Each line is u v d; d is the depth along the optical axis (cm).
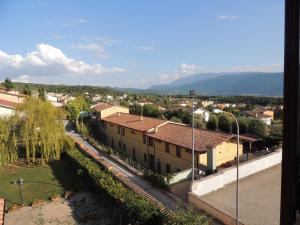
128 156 3547
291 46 146
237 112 6241
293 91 146
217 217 1463
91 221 1731
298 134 146
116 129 3884
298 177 149
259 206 1530
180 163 2525
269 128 4378
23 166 2941
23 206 1986
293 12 145
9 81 8556
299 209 149
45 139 2959
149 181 2112
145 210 1440
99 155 3012
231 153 2483
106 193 1889
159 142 2827
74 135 4578
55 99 8888
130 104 7631
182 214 1286
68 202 2036
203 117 5297
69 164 2959
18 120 2931
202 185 1747
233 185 1844
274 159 2156
